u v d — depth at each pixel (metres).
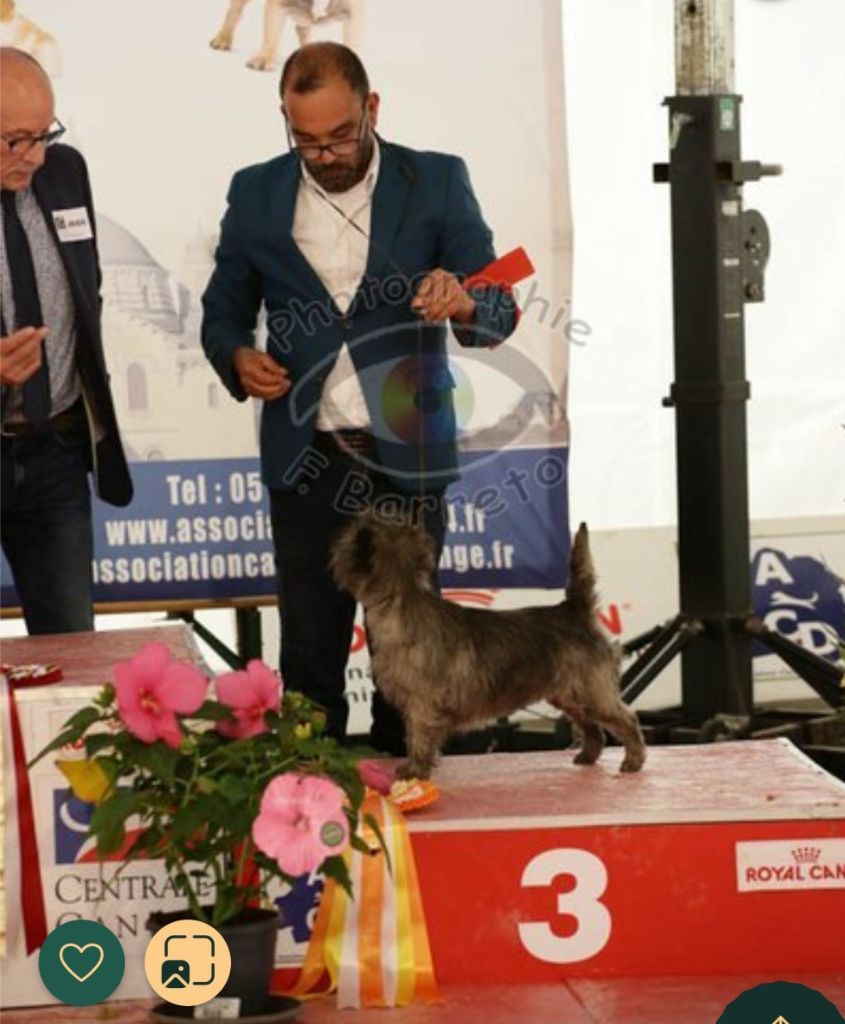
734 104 7.95
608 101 8.61
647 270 8.76
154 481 7.70
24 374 6.55
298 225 7.09
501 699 5.73
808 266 8.92
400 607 5.65
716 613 8.04
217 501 7.73
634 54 8.59
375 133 7.39
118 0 7.47
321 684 6.99
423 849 5.32
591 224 8.68
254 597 7.78
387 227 7.11
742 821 5.38
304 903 5.27
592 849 5.35
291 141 7.55
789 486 9.12
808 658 7.98
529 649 5.76
